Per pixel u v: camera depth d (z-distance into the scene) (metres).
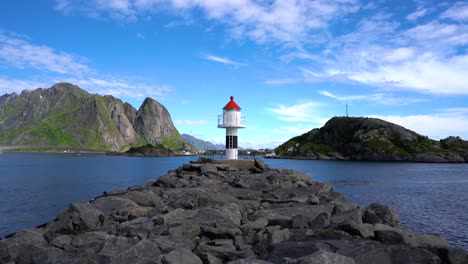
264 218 14.45
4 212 30.28
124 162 163.88
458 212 30.34
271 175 28.06
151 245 10.52
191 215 14.05
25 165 127.06
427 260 9.66
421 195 43.34
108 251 10.66
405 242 11.48
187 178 26.92
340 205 17.17
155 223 13.69
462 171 97.81
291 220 14.21
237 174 29.72
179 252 9.79
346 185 56.69
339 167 118.38
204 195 17.23
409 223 25.78
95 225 14.48
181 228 12.58
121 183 57.47
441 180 67.19
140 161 180.75
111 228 14.09
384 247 10.05
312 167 118.19
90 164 138.12
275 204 18.42
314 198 18.48
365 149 185.88
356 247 10.27
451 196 42.25
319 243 10.48
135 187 25.11
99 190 47.09
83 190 47.09
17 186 52.34
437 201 37.59
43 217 28.17
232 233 12.34
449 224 25.38
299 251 10.22
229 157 33.97
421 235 12.54
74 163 148.00
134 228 13.01
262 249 10.98
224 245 11.38
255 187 24.47
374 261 9.48
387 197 41.25
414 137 186.50
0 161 167.75
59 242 12.13
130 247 10.80
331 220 14.24
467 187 53.78
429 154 167.50
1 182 58.94
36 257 10.89
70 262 10.19
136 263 9.77
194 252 10.85
